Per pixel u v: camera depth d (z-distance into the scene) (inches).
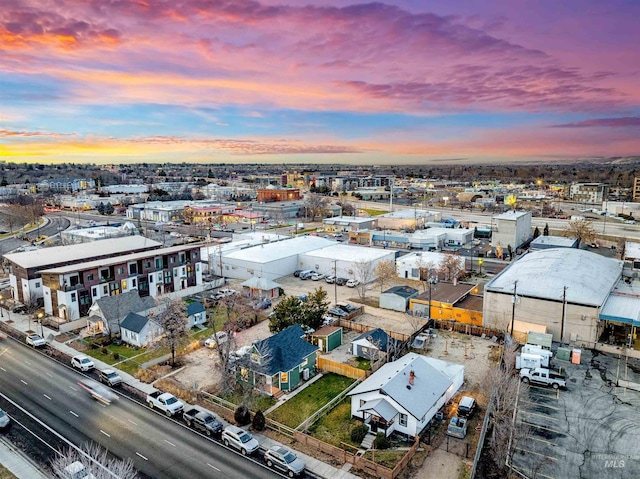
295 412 1505.9
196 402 1571.1
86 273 2431.1
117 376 1713.8
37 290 2613.2
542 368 1648.6
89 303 2454.5
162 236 5132.9
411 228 5098.4
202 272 3469.5
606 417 1398.9
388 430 1346.0
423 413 1342.3
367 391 1412.4
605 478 1131.9
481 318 2218.3
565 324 1987.0
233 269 3329.2
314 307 2175.2
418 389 1439.5
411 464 1218.0
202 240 4857.3
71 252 2908.5
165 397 1530.5
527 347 1785.2
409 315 2465.6
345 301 2723.9
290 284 3139.8
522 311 2085.4
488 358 1891.0
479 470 1175.0
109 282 2536.9
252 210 7283.5
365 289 2945.4
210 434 1387.8
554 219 6274.6
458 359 1883.6
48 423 1443.2
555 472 1155.9
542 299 2028.8
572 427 1347.2
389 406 1369.3
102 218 7268.7
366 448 1302.9
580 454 1224.8
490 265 3668.8
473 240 4837.6
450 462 1226.6
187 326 2063.2
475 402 1505.9
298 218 7081.7
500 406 1370.6
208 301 2731.3
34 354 1998.0
